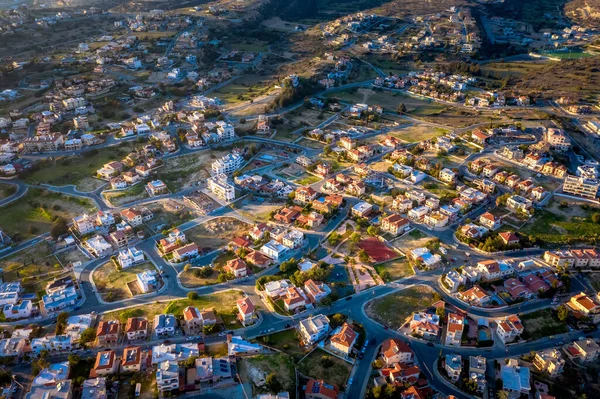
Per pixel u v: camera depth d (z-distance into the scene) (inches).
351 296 7647.6
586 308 7135.8
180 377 5954.7
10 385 6053.2
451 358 6333.7
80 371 6235.2
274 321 7135.8
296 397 5851.4
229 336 6688.0
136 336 6806.1
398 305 7455.7
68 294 7682.1
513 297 7549.2
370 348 6678.2
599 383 6181.1
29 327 7126.0
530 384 6092.5
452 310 7322.8
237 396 5748.0
